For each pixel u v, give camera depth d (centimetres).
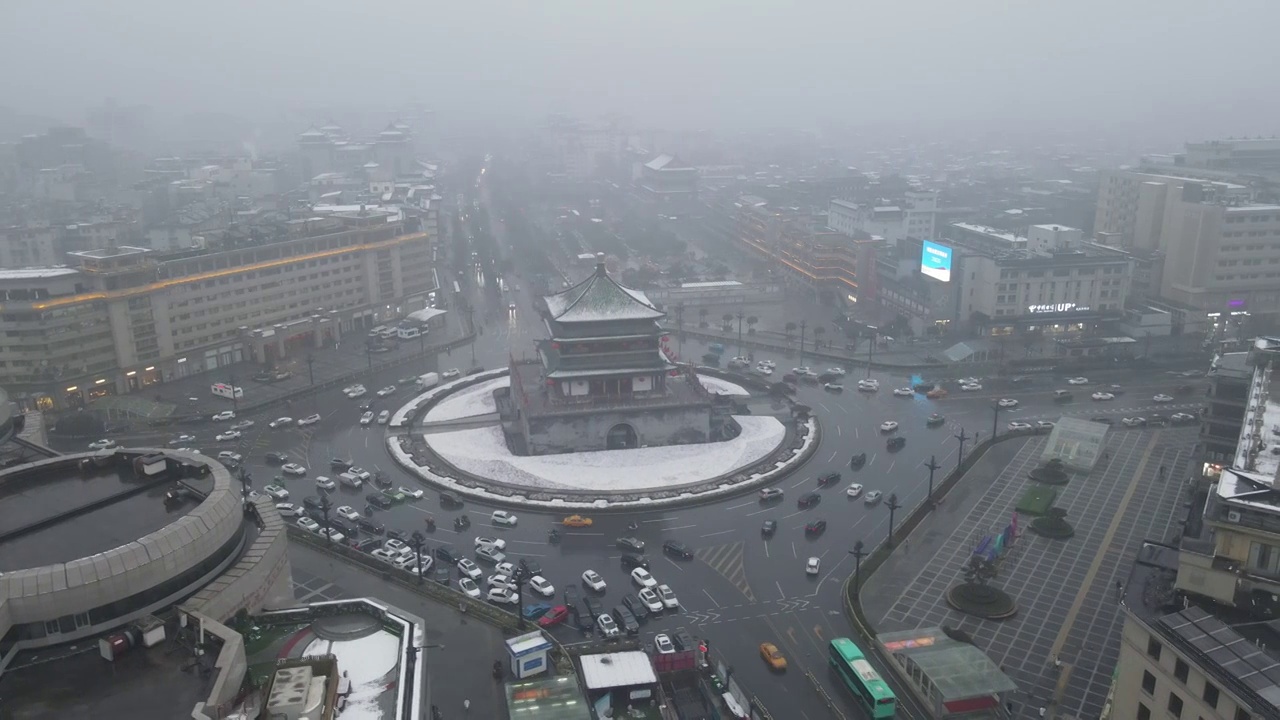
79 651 7100
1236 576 8875
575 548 14512
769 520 15462
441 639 11094
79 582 7038
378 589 12406
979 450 18525
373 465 18138
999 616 12325
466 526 15250
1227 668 7644
